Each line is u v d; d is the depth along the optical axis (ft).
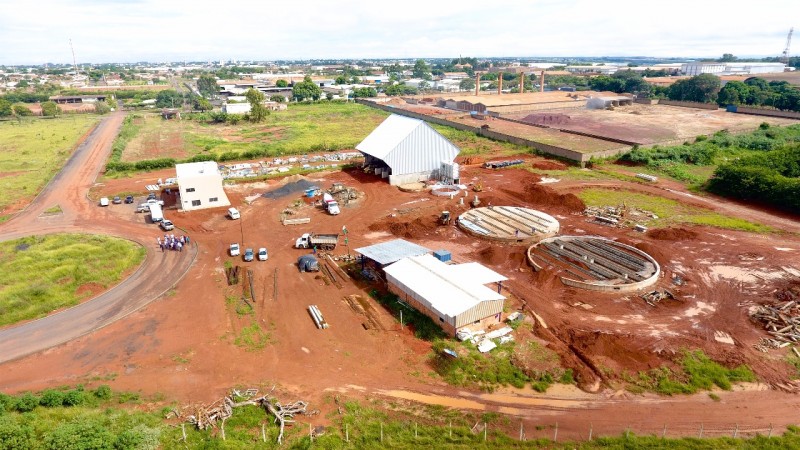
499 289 122.62
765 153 220.23
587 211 181.06
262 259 145.48
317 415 83.05
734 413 81.97
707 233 158.92
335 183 224.74
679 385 88.22
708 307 113.80
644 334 103.35
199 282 133.59
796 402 84.17
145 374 95.25
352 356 99.81
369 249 136.46
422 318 111.04
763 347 98.43
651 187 211.20
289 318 114.42
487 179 228.43
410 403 85.97
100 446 70.44
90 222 183.21
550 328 106.73
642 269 130.72
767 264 135.54
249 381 92.73
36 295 125.70
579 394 87.40
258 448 74.38
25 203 207.72
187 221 180.45
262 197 206.80
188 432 78.18
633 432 78.33
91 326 113.09
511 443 75.97
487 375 91.76
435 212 184.65
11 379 94.32
